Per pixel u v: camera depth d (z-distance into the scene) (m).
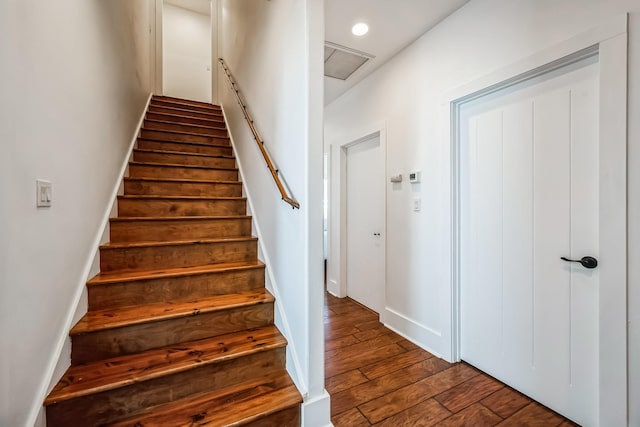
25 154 1.08
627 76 1.32
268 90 2.22
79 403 1.22
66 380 1.29
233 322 1.79
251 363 1.59
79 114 1.60
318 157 1.55
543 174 1.70
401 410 1.68
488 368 2.03
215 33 4.96
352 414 1.64
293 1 1.71
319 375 1.52
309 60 1.53
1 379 0.94
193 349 1.58
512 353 1.87
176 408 1.36
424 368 2.12
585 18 1.46
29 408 1.08
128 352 1.52
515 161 1.84
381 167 3.11
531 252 1.76
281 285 1.86
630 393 1.33
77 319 1.49
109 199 2.13
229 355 1.52
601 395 1.41
